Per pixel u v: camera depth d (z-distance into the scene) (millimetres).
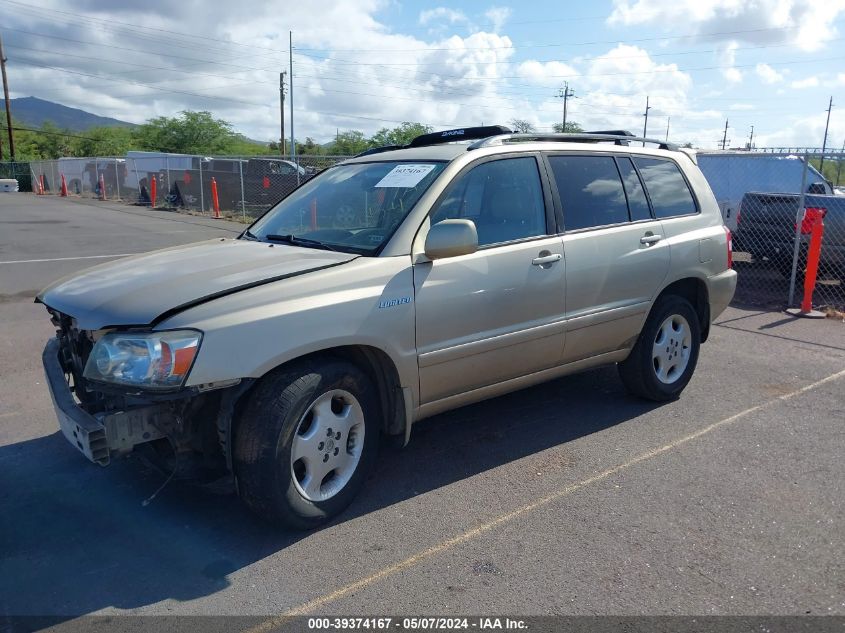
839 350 6980
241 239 4641
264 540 3510
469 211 4129
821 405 5387
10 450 4605
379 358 3783
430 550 3406
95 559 3361
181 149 65062
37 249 14305
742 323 8227
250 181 22562
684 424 5004
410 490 4035
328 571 3240
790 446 4613
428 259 3834
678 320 5371
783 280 10961
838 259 9656
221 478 3654
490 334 4145
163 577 3209
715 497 3914
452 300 3926
